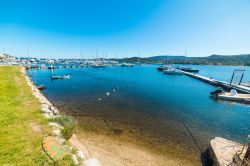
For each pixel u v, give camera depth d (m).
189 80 67.12
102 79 62.06
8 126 8.96
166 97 34.44
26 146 7.25
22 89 20.66
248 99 31.67
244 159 9.43
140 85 50.00
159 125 18.66
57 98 29.55
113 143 13.66
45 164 6.28
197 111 25.34
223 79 76.38
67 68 117.94
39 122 9.86
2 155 6.48
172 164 11.55
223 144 12.48
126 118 20.31
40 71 88.00
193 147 14.12
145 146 13.69
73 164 6.57
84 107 24.31
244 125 20.16
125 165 10.59
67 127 9.84
